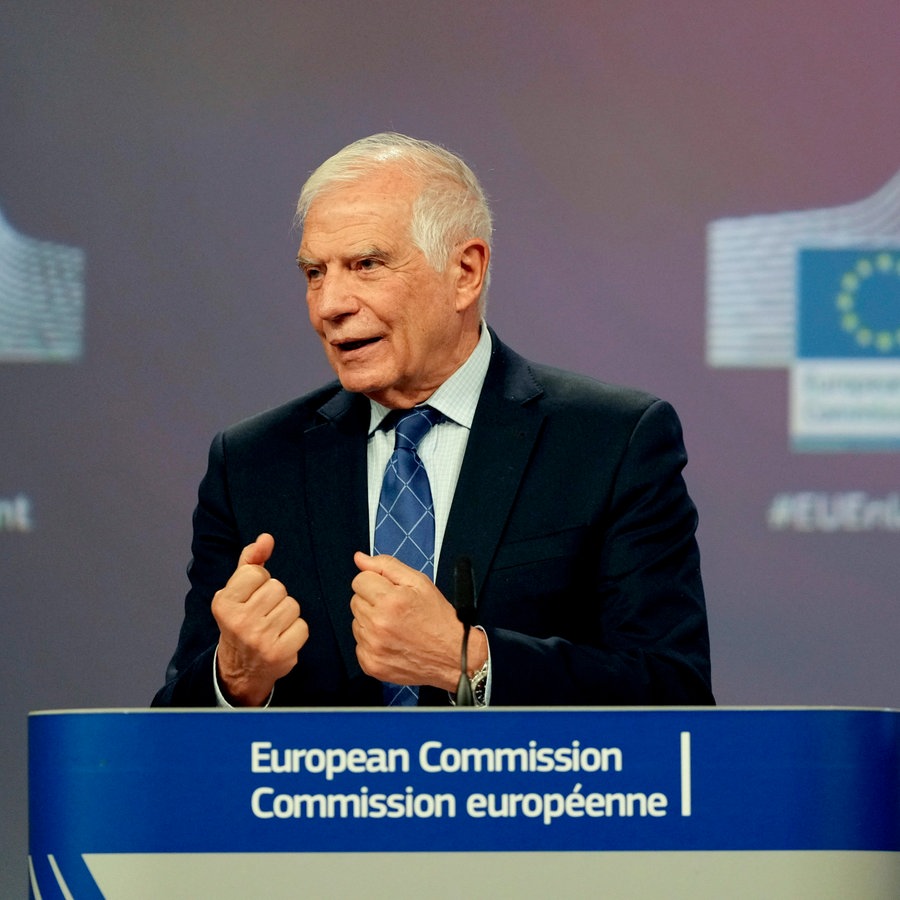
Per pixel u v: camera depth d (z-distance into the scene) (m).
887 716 5.04
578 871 4.88
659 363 14.61
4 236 14.73
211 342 14.73
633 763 4.93
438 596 6.27
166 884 4.88
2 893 14.50
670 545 7.42
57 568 14.73
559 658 6.57
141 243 14.77
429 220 7.31
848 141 14.56
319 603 7.43
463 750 4.90
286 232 14.74
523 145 14.66
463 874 4.87
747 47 14.62
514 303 14.66
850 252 14.52
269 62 14.76
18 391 14.75
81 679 14.70
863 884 4.95
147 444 14.77
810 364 14.54
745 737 4.95
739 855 4.91
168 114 14.77
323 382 14.73
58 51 14.79
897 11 14.56
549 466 7.48
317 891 4.87
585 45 14.68
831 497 14.52
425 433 7.60
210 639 7.59
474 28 14.71
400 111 14.70
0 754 14.60
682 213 14.63
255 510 7.76
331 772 4.90
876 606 14.47
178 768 4.92
